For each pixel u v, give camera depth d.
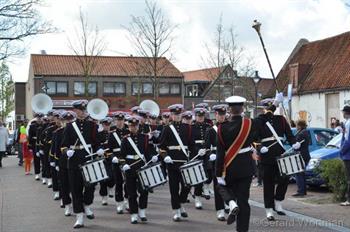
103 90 53.78
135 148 10.48
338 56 35.78
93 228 9.91
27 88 63.88
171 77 55.41
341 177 12.23
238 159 8.18
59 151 11.83
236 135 8.16
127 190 10.44
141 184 10.18
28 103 61.94
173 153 10.63
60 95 52.81
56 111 16.16
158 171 10.23
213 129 10.88
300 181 13.64
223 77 43.06
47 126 17.08
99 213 11.62
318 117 34.97
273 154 10.33
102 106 11.88
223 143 8.25
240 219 8.16
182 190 10.77
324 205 12.09
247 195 8.21
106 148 11.72
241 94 43.84
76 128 10.44
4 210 12.19
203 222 10.27
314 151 15.34
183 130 10.76
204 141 11.09
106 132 12.70
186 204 12.52
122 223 10.39
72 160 10.28
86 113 10.88
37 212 11.87
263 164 10.39
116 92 54.16
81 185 10.18
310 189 15.29
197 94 59.88
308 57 39.28
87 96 40.81
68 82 52.97
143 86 54.34
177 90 55.88
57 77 52.78
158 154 11.19
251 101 42.47
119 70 54.50
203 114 11.59
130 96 54.31
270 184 10.35
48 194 14.92
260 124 10.41
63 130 10.89
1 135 24.47
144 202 10.50
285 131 10.57
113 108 53.75
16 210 12.17
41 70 52.88
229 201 7.98
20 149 25.22
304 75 37.34
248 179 8.23
